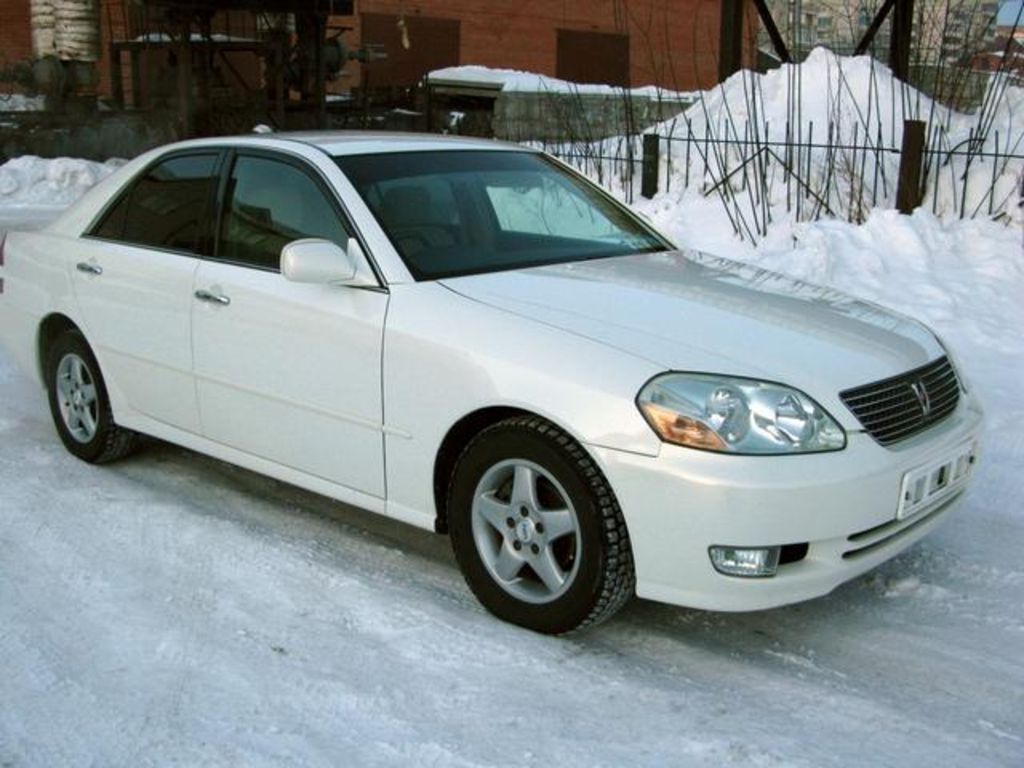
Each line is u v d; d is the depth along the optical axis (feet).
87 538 14.26
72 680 10.80
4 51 81.71
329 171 13.96
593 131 45.65
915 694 10.79
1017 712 10.46
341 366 13.05
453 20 99.71
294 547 14.10
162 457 17.60
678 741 9.87
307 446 13.76
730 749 9.71
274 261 14.11
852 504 10.74
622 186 35.53
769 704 10.57
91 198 17.35
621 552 11.02
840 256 27.84
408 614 12.27
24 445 18.13
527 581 12.00
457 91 59.41
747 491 10.32
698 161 35.29
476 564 12.17
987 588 13.15
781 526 10.44
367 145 14.79
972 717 10.36
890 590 13.12
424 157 14.96
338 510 15.51
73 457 17.51
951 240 28.55
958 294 25.95
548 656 11.38
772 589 10.63
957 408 12.86
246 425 14.48
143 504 15.46
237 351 14.25
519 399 11.37
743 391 10.69
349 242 13.33
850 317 12.92
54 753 9.61
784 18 44.09
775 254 28.58
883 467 10.96
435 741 9.82
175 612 12.25
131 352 15.92
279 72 63.16
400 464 12.69
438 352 12.07
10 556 13.66
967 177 29.99
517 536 11.78
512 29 102.58
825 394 10.98
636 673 11.12
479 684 10.82
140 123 57.67
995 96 32.65
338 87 94.84
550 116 45.47
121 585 12.91
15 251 18.34
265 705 10.39
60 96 58.49
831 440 10.79
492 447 11.75
